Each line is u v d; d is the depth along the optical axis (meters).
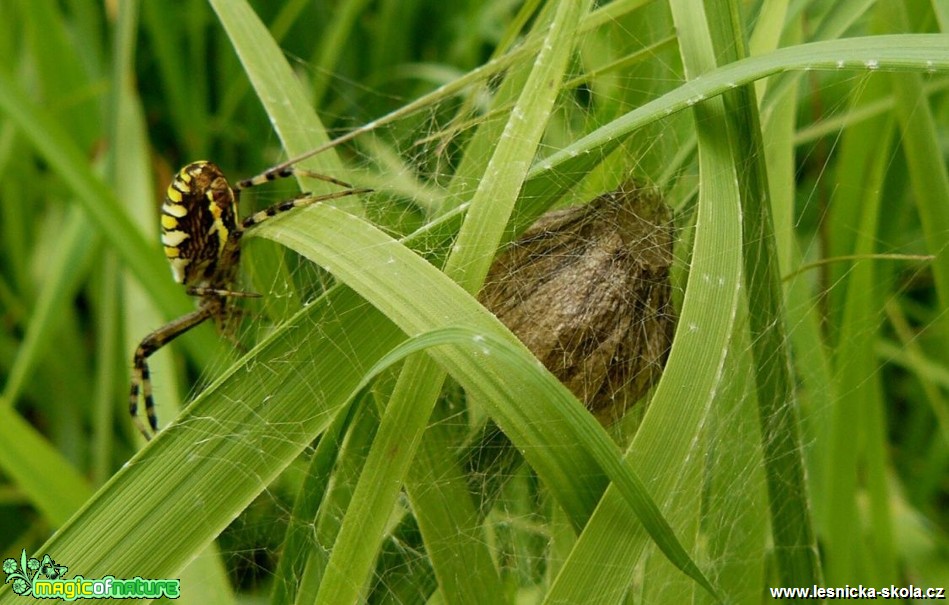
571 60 0.29
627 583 0.25
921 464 0.33
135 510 0.26
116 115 0.32
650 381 0.27
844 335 0.29
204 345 0.31
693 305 0.25
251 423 0.26
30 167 0.34
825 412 0.30
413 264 0.26
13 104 0.30
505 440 0.27
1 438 0.29
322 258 0.26
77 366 0.34
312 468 0.26
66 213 0.34
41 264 0.34
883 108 0.28
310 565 0.27
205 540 0.26
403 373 0.26
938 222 0.28
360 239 0.26
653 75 0.29
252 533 0.31
